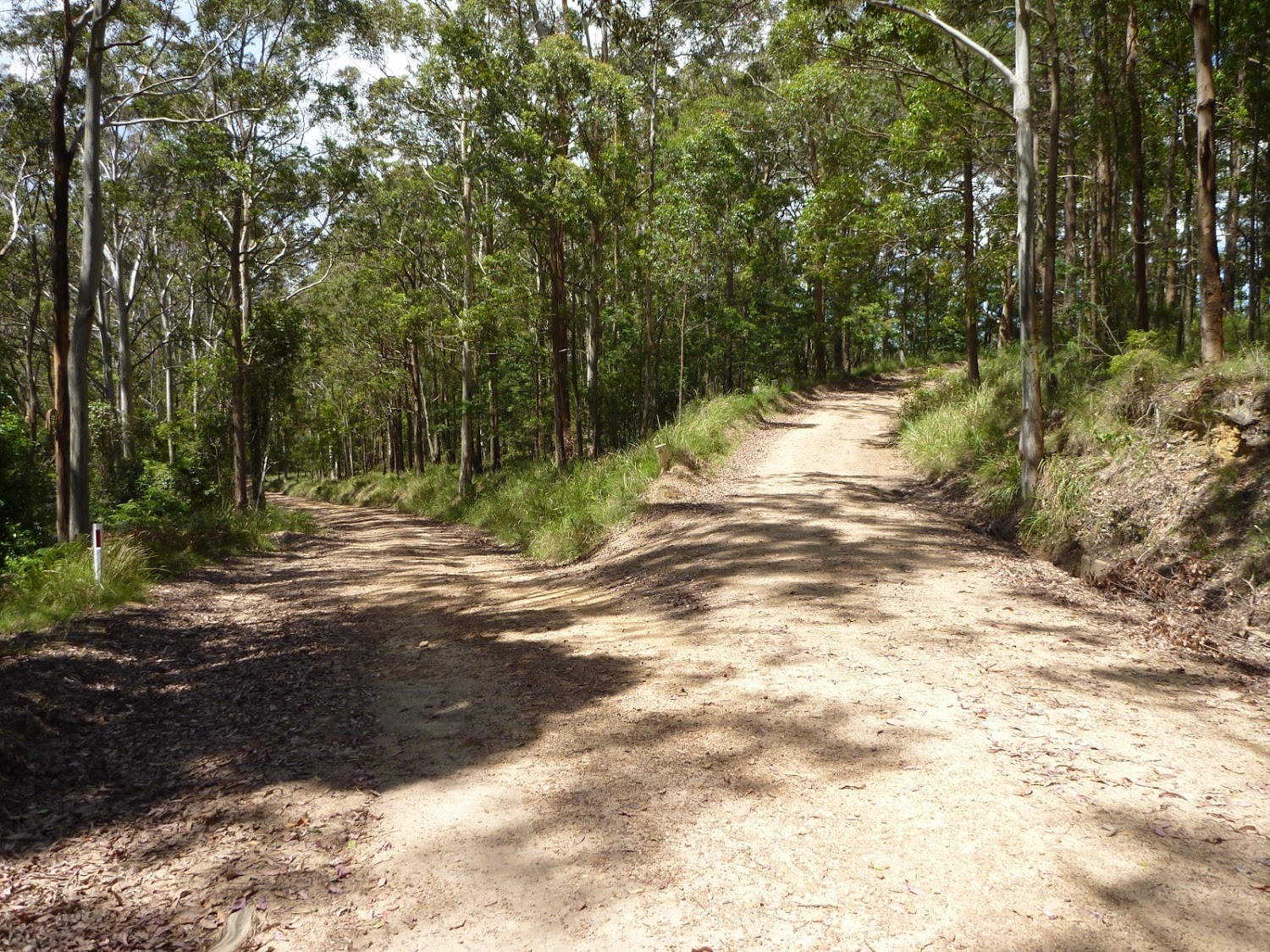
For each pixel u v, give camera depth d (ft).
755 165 97.35
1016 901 9.56
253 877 11.46
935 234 60.90
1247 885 9.70
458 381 112.16
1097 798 12.01
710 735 15.33
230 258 77.87
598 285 75.82
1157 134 56.80
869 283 97.19
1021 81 34.91
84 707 19.22
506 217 78.84
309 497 155.33
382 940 9.75
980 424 48.39
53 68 66.54
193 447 81.35
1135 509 28.60
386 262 96.89
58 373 43.37
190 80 73.41
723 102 88.48
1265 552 23.20
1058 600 24.31
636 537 41.73
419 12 78.38
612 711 17.20
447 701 19.16
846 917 9.47
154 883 11.44
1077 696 16.34
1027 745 13.98
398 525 82.74
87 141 45.55
